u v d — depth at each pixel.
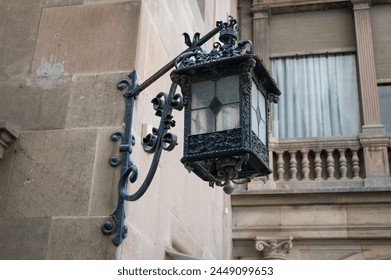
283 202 9.55
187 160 3.36
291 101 10.72
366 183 9.48
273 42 11.12
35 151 4.23
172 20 5.86
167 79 5.37
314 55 10.95
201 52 3.71
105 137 4.20
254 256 9.52
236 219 9.65
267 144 3.62
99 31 4.60
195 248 6.46
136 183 4.28
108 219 3.93
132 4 4.68
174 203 5.63
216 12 8.80
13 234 3.98
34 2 4.82
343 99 10.55
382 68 10.58
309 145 10.04
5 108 4.42
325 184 9.65
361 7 10.86
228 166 3.31
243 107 3.34
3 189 4.13
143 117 4.53
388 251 9.21
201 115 3.47
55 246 3.90
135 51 4.47
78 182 4.08
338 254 9.32
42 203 4.05
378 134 9.84
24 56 4.61
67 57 4.55
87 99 4.36
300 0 11.12
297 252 9.43
